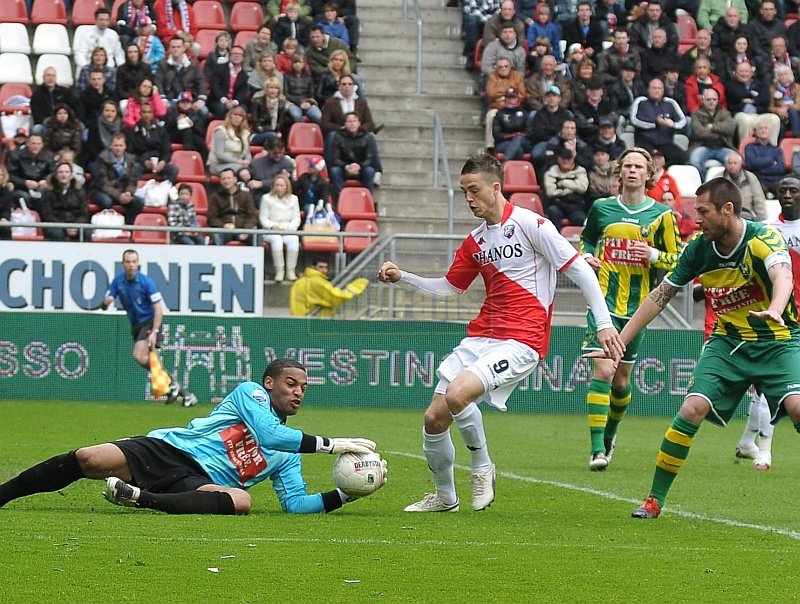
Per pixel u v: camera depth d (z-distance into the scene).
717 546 14.27
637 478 21.59
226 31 46.59
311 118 43.41
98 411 32.28
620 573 12.50
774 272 15.72
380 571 12.34
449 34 49.25
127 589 11.33
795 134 45.28
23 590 11.20
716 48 46.38
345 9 46.88
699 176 42.66
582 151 41.19
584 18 46.59
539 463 23.98
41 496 17.58
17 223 35.12
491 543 14.09
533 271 16.52
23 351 35.31
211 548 13.24
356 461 16.22
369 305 35.75
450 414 16.36
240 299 35.38
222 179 37.72
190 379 35.25
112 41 44.84
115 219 38.41
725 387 16.48
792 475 22.48
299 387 16.36
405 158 45.00
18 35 46.12
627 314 23.39
